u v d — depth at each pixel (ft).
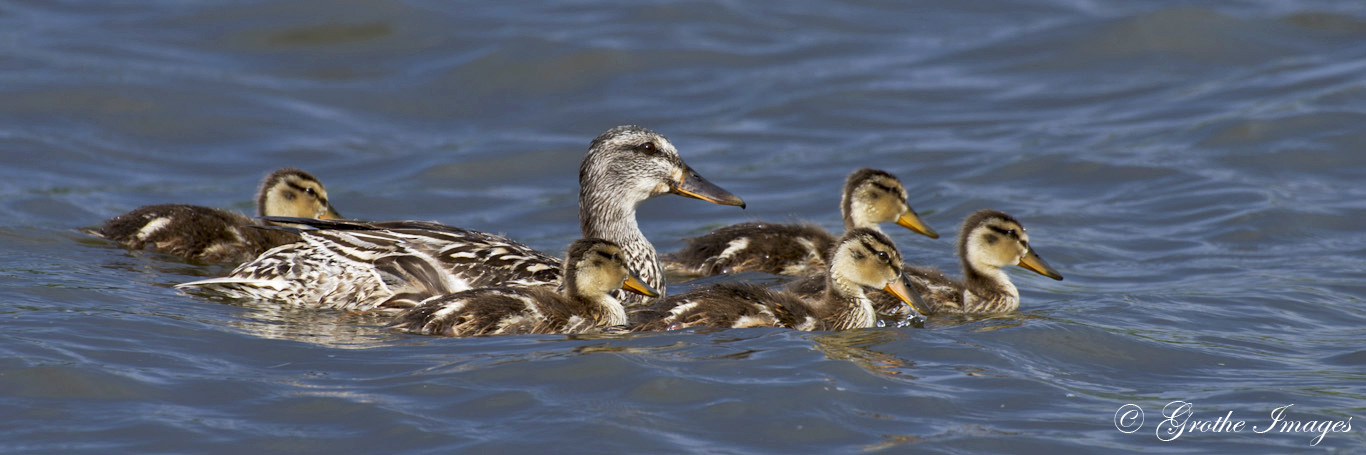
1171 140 68.13
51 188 62.28
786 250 52.39
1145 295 46.26
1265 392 34.73
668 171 49.11
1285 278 48.19
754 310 41.39
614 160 48.73
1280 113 69.87
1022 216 58.34
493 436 30.68
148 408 31.94
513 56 81.46
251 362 35.55
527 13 88.89
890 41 86.07
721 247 52.75
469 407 32.37
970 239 46.96
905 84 78.84
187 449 29.84
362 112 76.18
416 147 72.02
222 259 51.11
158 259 50.11
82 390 32.83
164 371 34.40
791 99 76.95
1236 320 42.60
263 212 56.18
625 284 42.88
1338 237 53.93
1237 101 72.95
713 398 33.06
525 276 44.75
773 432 31.27
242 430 30.83
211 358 35.70
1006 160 66.59
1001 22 88.38
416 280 43.32
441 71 80.48
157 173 66.95
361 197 64.34
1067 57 81.71
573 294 41.81
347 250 43.50
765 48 84.58
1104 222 57.47
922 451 30.19
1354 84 73.15
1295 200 58.23
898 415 32.42
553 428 31.12
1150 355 38.32
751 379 34.42
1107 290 47.67
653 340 38.55
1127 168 64.18
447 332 39.24
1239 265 50.44
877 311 46.39
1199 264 50.88
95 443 29.99
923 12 90.99
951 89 78.13
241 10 87.25
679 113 75.56
